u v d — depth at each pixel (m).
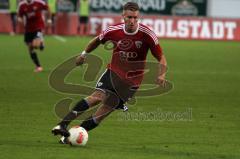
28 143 28.66
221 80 56.84
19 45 88.12
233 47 98.00
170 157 26.27
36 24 58.28
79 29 109.81
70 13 111.38
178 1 117.19
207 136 31.52
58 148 27.48
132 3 27.42
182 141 30.06
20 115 36.66
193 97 45.69
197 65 69.75
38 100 42.41
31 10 57.94
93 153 26.62
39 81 52.31
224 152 27.64
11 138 29.89
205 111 39.66
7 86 49.00
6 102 41.38
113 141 29.70
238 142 30.08
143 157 26.11
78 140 27.88
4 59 70.31
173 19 112.94
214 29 113.88
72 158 25.56
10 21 109.38
